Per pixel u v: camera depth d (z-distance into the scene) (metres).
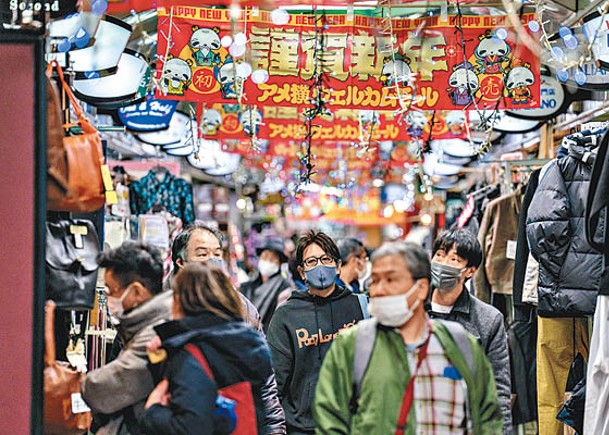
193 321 4.04
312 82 6.69
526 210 6.82
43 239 3.89
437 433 3.89
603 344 5.16
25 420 3.82
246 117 8.95
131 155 10.18
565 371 6.46
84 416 4.68
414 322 3.99
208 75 6.57
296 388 5.64
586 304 5.86
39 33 4.01
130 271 4.31
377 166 13.62
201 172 13.09
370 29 6.71
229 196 16.33
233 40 6.29
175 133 9.06
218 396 3.97
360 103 6.73
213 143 10.85
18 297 3.86
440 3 6.58
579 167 5.98
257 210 18.91
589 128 6.38
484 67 6.64
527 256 6.84
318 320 5.69
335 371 4.00
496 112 6.71
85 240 4.98
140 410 4.26
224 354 4.00
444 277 5.28
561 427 6.46
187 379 3.87
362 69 6.72
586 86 6.46
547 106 7.52
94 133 4.82
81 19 5.57
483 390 4.02
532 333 7.41
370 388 3.92
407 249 3.94
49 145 4.46
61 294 4.76
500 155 10.75
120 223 7.62
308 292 5.82
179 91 6.54
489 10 6.68
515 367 7.41
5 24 4.49
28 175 3.90
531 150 9.96
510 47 6.62
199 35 6.55
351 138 9.88
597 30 5.63
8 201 3.89
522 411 7.41
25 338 3.85
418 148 8.45
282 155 13.45
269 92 6.69
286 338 5.66
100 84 6.49
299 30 6.68
